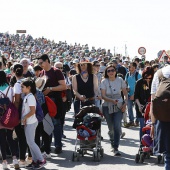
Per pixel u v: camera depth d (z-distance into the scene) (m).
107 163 10.00
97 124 10.33
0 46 72.12
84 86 11.34
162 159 9.84
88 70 11.46
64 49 62.91
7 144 10.56
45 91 10.67
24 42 78.81
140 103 10.60
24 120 9.41
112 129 11.11
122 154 10.98
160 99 6.64
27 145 9.92
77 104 13.66
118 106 10.77
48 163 10.06
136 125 15.71
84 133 10.20
